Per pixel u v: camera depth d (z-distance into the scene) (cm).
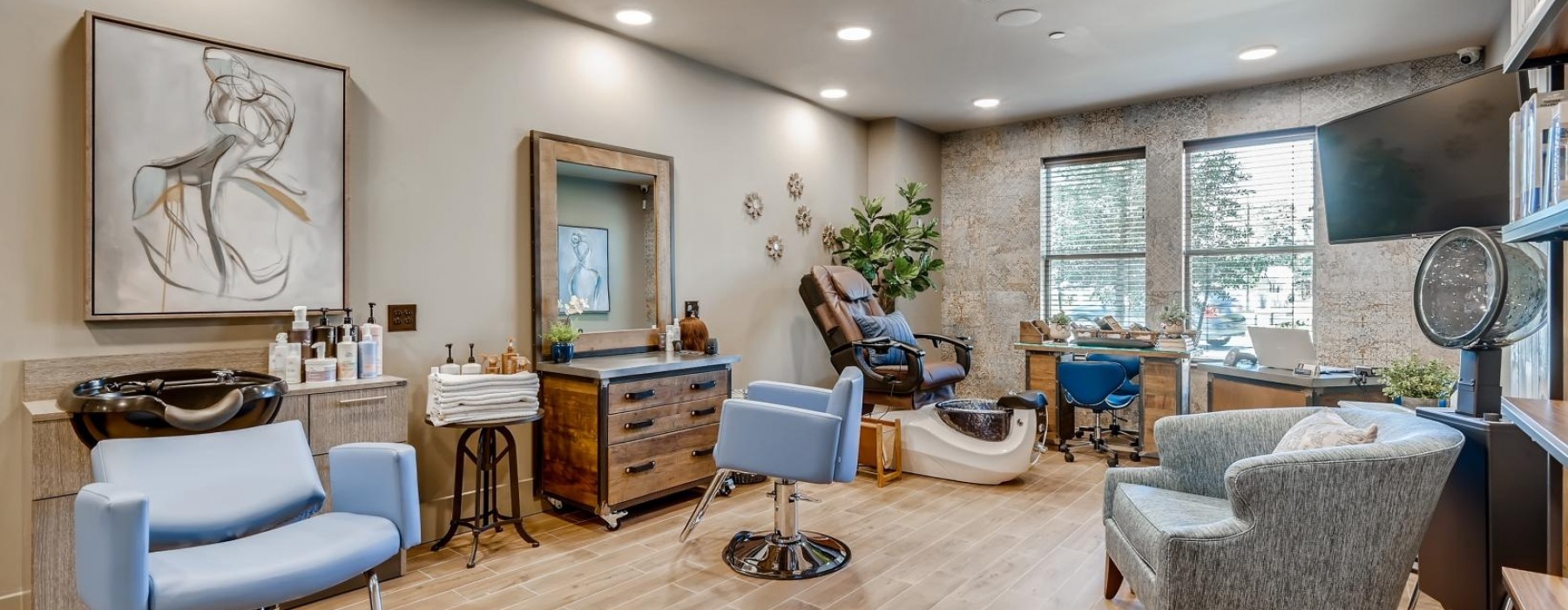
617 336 395
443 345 331
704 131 445
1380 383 355
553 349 356
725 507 375
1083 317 566
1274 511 187
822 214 536
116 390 226
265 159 276
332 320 297
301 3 289
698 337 409
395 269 315
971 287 604
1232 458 246
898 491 404
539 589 270
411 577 281
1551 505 191
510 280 355
